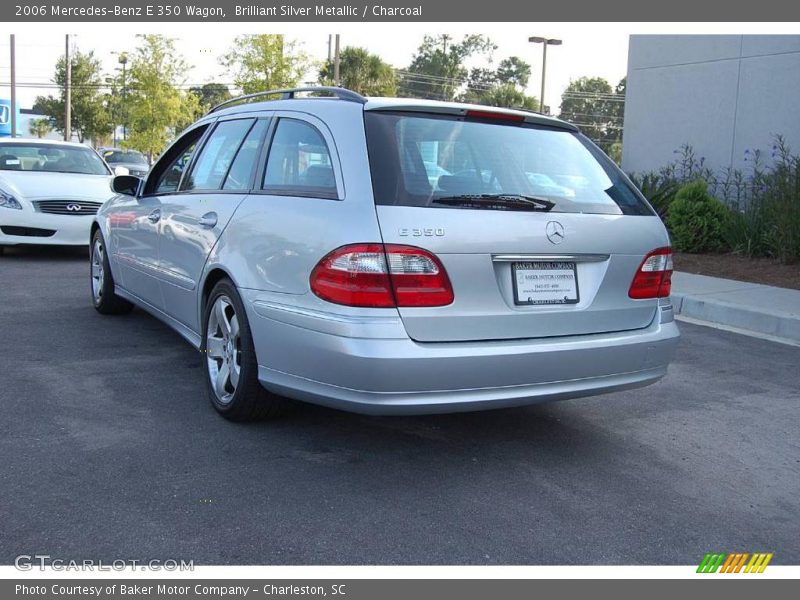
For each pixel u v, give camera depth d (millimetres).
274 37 31531
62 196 9578
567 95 77062
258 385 3998
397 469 3736
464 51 74375
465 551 3020
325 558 2934
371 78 40094
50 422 4133
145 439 3957
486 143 3852
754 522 3373
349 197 3475
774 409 4918
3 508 3164
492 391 3500
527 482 3660
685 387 5348
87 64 51219
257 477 3566
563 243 3650
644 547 3117
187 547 2957
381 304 3312
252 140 4422
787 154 10664
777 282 8930
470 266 3424
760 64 11266
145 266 5496
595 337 3779
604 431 4414
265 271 3781
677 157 12594
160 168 5613
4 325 6254
